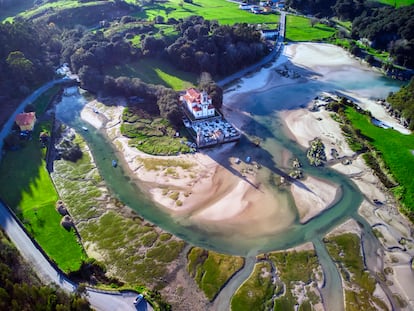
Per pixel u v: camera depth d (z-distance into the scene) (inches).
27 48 5521.7
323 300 2519.7
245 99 5324.8
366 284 2635.3
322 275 2699.3
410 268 2763.3
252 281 2635.3
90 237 2982.3
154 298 2445.9
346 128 4571.9
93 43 5743.1
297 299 2522.1
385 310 2456.9
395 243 2979.8
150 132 4404.5
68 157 3961.6
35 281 2317.9
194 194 3489.2
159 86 4990.2
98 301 2383.1
